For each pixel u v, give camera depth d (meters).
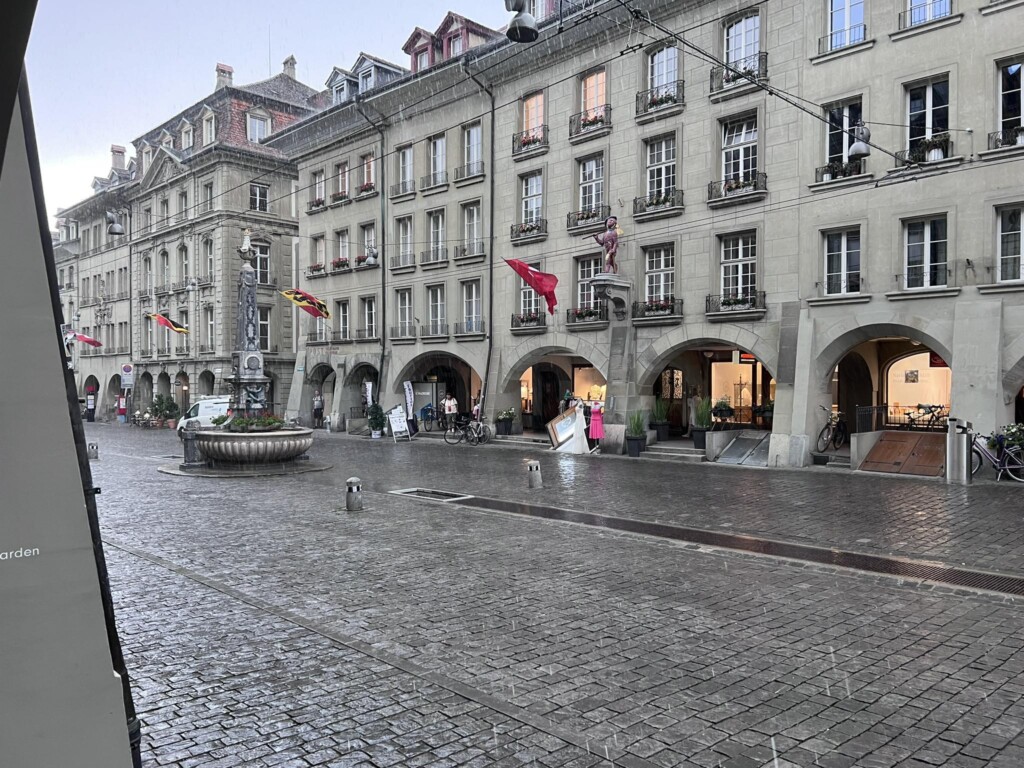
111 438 32.84
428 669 5.42
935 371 21.27
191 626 6.46
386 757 4.12
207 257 43.69
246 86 46.72
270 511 12.60
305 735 4.40
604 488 15.13
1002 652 5.69
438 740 4.32
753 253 20.89
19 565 2.40
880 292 17.95
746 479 16.44
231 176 42.06
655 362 22.78
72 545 2.50
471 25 31.39
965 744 4.21
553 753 4.15
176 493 14.92
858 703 4.77
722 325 21.09
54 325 2.49
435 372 34.31
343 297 35.44
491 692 5.00
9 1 1.30
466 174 29.48
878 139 18.06
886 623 6.41
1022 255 16.12
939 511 11.86
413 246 31.83
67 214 60.12
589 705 4.77
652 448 22.16
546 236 26.16
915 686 5.04
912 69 17.50
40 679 2.43
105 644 2.57
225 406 32.12
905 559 8.78
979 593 7.34
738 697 4.88
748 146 21.03
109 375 55.25
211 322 43.47
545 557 9.02
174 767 4.04
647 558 8.95
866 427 18.67
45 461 2.46
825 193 18.98
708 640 6.00
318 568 8.52
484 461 21.09
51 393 2.48
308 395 37.31
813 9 19.25
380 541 10.02
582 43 24.83
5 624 2.38
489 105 28.42
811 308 19.27
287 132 36.97
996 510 11.88
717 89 21.11
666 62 22.92
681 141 22.17
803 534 10.29
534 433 29.48
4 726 2.37
